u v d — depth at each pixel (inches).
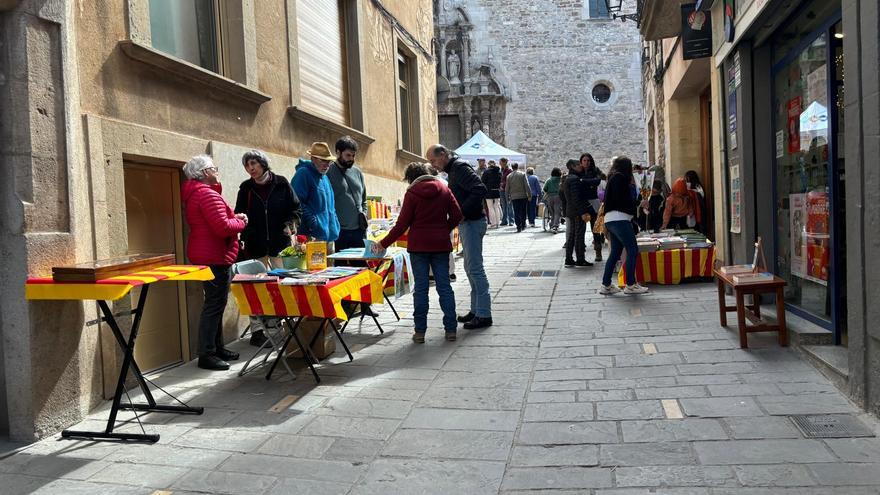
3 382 150.9
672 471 123.0
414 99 527.8
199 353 208.4
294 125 304.2
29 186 148.0
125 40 189.3
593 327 240.8
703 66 373.7
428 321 272.2
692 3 323.9
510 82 1126.4
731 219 274.2
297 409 168.2
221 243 203.5
